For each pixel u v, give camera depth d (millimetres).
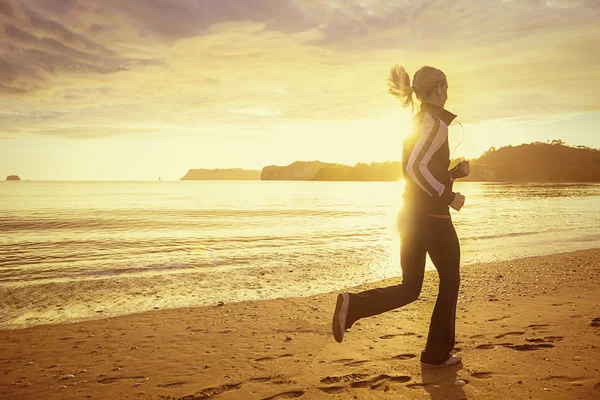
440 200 2539
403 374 2795
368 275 8414
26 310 5828
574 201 50438
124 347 3883
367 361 3143
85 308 5922
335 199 65125
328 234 17531
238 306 5707
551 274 7410
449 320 2801
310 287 7262
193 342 3973
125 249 13453
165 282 7820
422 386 2570
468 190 106125
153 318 5094
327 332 4172
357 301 2559
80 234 18734
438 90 2627
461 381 2590
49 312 5707
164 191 112625
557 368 2764
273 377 2889
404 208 2668
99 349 3852
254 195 83375
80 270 9375
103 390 2799
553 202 48125
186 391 2701
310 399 2475
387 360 3141
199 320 4926
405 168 2668
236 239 15945
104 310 5785
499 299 5402
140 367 3270
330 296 6312
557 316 4301
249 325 4602
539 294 5684
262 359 3334
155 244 14711
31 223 24953
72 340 4207
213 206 46344
